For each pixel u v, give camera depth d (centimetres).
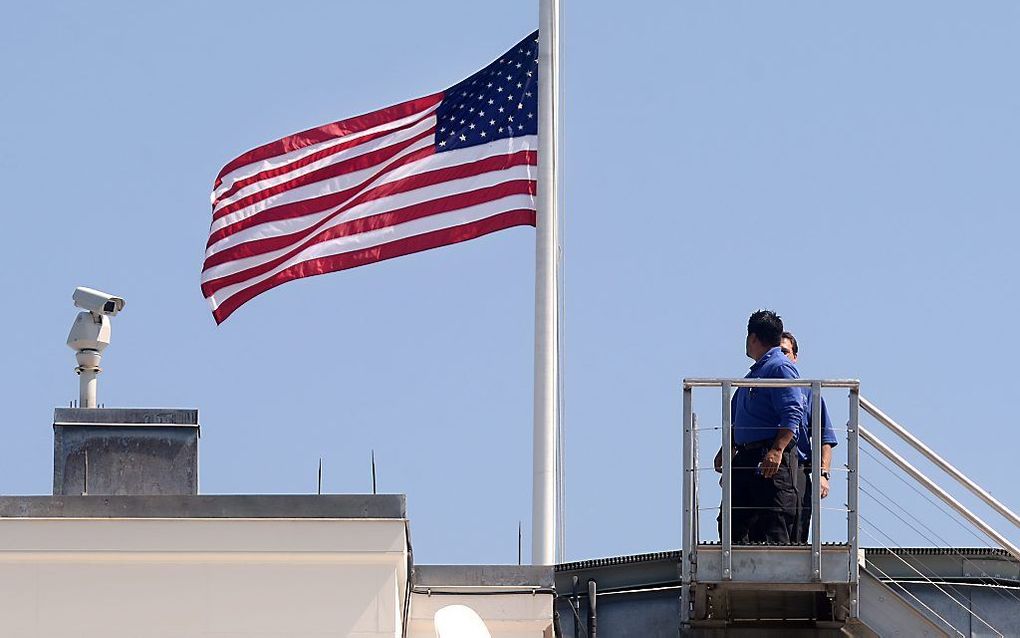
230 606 6294
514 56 8925
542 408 8288
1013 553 6544
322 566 6328
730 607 6575
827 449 6706
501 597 7219
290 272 8781
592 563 7569
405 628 6794
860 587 6525
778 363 6588
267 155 8875
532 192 8750
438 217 8769
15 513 6306
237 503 6341
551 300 8450
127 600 6294
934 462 6575
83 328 7444
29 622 6266
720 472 6688
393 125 8894
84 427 7181
